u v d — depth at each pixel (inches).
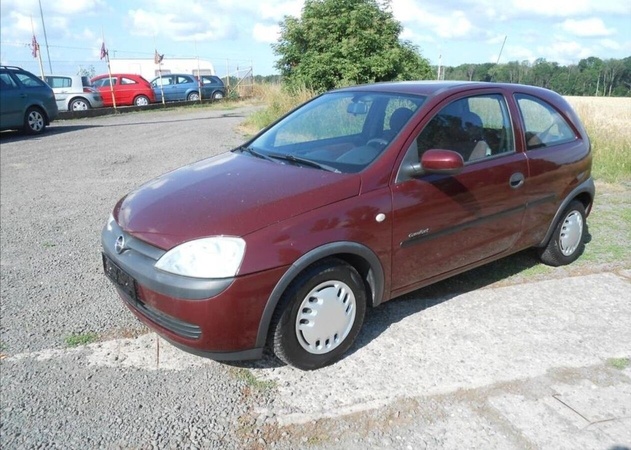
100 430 106.7
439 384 120.5
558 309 155.5
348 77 591.5
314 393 117.8
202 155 397.1
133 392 118.6
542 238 175.5
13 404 114.8
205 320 110.3
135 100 897.5
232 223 113.8
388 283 134.6
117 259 124.0
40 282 176.7
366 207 125.1
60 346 137.7
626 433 105.6
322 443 102.9
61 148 441.4
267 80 1098.7
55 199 280.5
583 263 189.6
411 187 133.3
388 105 150.2
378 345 136.5
